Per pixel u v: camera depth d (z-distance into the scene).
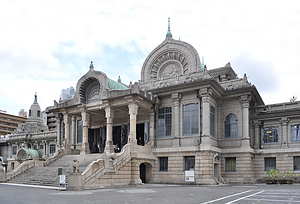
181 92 40.84
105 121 47.16
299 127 41.47
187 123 40.34
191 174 33.34
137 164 36.22
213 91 39.94
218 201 18.78
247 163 39.66
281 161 41.06
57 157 41.53
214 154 38.84
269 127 44.06
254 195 22.39
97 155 38.34
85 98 43.56
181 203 17.88
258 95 44.28
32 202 17.94
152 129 42.41
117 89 40.25
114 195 22.11
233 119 42.28
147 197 21.02
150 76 49.59
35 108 95.94
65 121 44.66
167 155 40.06
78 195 21.92
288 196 21.53
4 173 34.41
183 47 46.94
